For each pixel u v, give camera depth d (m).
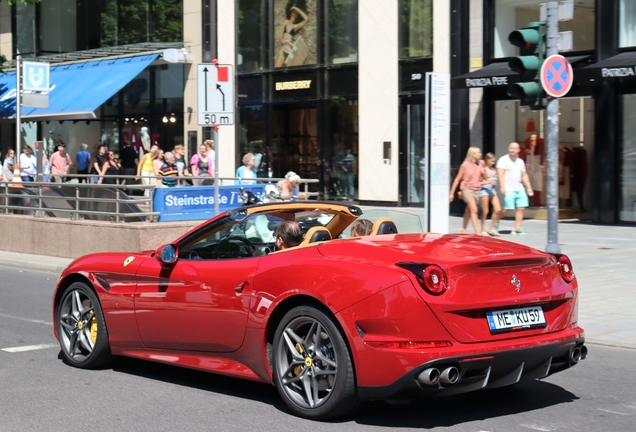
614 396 6.28
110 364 7.36
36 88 21.69
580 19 19.53
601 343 8.28
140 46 28.89
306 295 5.52
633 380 6.83
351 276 5.30
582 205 20.08
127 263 6.93
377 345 5.12
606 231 17.98
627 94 18.89
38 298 11.56
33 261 15.20
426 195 12.50
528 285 5.48
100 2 31.47
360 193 24.56
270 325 5.81
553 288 5.63
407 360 5.02
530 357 5.32
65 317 7.47
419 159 23.41
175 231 14.45
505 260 5.36
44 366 7.40
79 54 30.72
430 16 22.64
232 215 6.67
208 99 12.66
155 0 29.59
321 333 5.47
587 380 6.82
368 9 24.06
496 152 21.41
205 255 6.73
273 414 5.77
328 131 25.36
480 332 5.21
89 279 7.18
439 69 22.45
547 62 10.00
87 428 5.48
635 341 8.26
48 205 16.16
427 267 5.12
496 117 21.34
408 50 23.30
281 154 26.70
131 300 6.82
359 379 5.21
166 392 6.46
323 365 5.50
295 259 5.75
